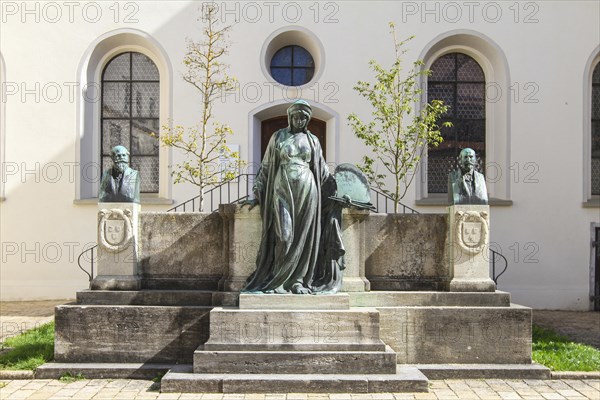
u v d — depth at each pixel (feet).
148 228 27.04
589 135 48.65
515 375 24.52
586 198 48.47
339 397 21.72
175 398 21.58
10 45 48.32
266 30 48.16
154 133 49.42
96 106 49.70
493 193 49.42
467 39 49.16
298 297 24.14
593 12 48.52
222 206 26.13
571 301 47.32
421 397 21.81
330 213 25.61
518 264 47.50
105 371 24.35
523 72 48.47
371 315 23.57
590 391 22.94
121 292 25.73
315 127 49.90
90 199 47.55
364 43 48.21
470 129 50.34
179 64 48.24
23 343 29.58
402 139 45.55
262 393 22.08
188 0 48.32
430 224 27.02
